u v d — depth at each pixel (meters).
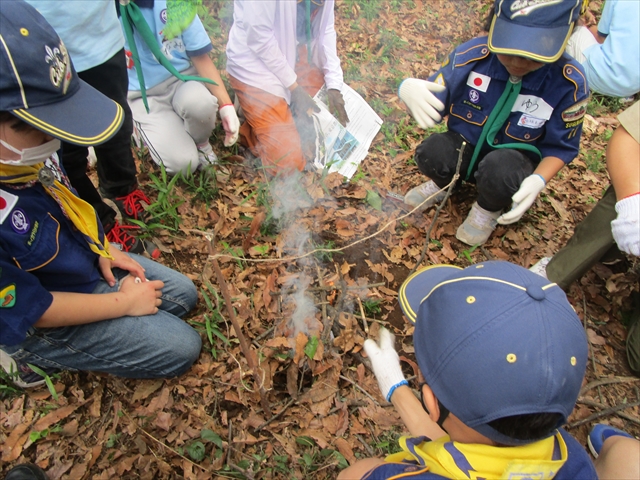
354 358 2.02
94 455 1.68
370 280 2.32
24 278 1.34
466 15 4.42
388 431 1.82
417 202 2.66
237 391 1.86
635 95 3.63
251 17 2.36
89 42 1.77
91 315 1.56
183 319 2.07
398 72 3.59
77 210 1.60
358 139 2.90
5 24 1.11
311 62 2.93
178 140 2.57
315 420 1.83
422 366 1.03
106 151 2.07
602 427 1.65
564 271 2.22
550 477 0.94
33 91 1.18
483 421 0.91
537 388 0.87
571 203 2.84
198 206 2.53
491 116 2.25
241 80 2.65
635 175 1.84
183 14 2.15
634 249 1.79
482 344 0.91
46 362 1.67
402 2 4.39
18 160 1.28
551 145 2.29
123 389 1.86
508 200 2.32
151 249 2.28
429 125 2.27
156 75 2.52
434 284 1.36
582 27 3.11
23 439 1.70
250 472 1.65
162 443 1.71
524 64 1.96
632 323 2.22
